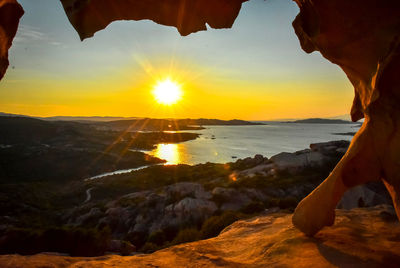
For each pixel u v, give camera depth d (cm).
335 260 252
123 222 2544
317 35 301
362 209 501
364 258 251
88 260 289
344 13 266
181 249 340
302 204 337
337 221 406
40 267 254
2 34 256
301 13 315
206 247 353
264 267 260
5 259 269
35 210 3825
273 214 548
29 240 1121
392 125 258
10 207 3772
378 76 252
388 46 242
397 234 325
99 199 4544
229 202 2612
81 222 2777
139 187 4944
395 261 243
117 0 350
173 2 362
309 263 251
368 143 285
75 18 351
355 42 281
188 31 396
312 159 3953
